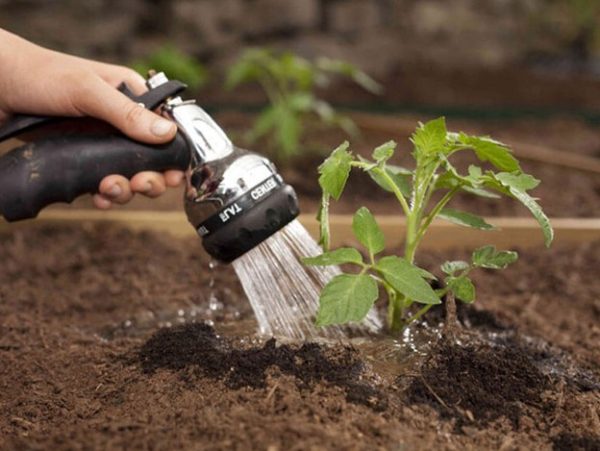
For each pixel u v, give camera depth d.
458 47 2.04
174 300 0.77
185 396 0.56
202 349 0.61
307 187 1.06
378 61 1.92
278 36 1.87
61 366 0.64
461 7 2.05
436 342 0.62
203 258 0.85
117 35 1.71
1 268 0.82
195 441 0.51
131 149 0.63
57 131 0.71
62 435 0.53
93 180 0.63
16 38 0.68
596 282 0.82
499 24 2.06
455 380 0.58
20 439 0.54
